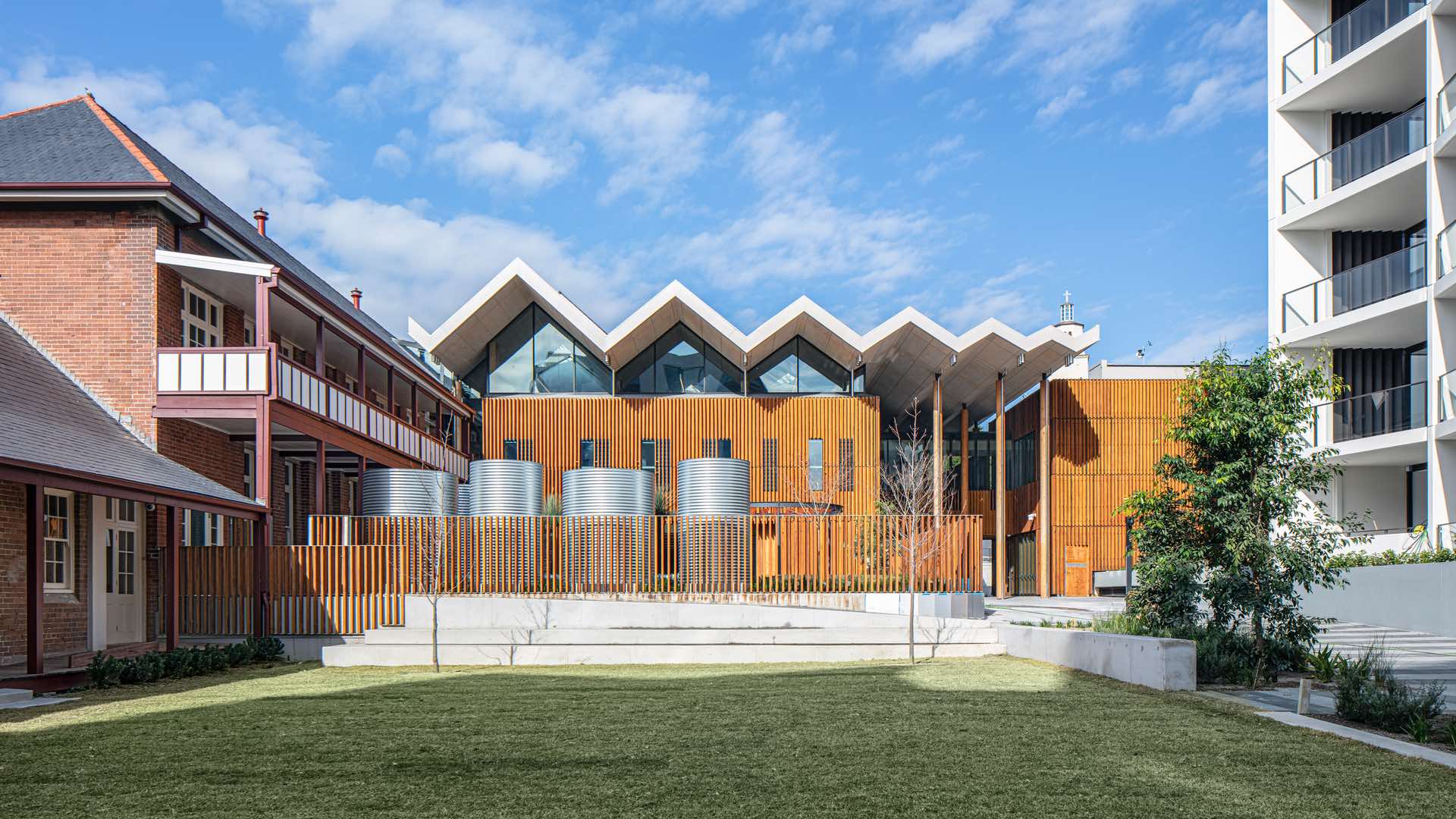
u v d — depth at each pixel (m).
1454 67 24.30
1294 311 28.70
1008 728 10.09
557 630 19.33
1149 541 15.20
